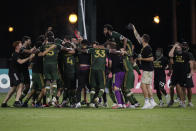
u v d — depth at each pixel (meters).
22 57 41.09
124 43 39.75
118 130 24.41
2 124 26.91
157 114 33.81
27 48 42.12
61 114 33.22
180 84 42.50
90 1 68.69
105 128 25.17
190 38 115.88
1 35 133.62
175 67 42.78
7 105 41.53
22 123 27.44
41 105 41.97
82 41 40.44
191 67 43.31
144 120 29.42
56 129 24.67
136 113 34.47
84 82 40.78
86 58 40.53
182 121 29.09
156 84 45.56
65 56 41.53
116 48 40.31
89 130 24.30
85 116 31.70
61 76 42.06
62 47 40.84
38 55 40.66
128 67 39.94
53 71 40.69
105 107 41.97
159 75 45.56
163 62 45.59
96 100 39.66
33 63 41.41
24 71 41.81
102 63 40.28
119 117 31.17
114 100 42.12
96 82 40.66
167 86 72.94
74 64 41.81
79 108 39.91
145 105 39.22
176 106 44.72
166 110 37.94
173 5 117.69
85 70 40.44
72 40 43.97
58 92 42.38
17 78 41.03
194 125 27.00
